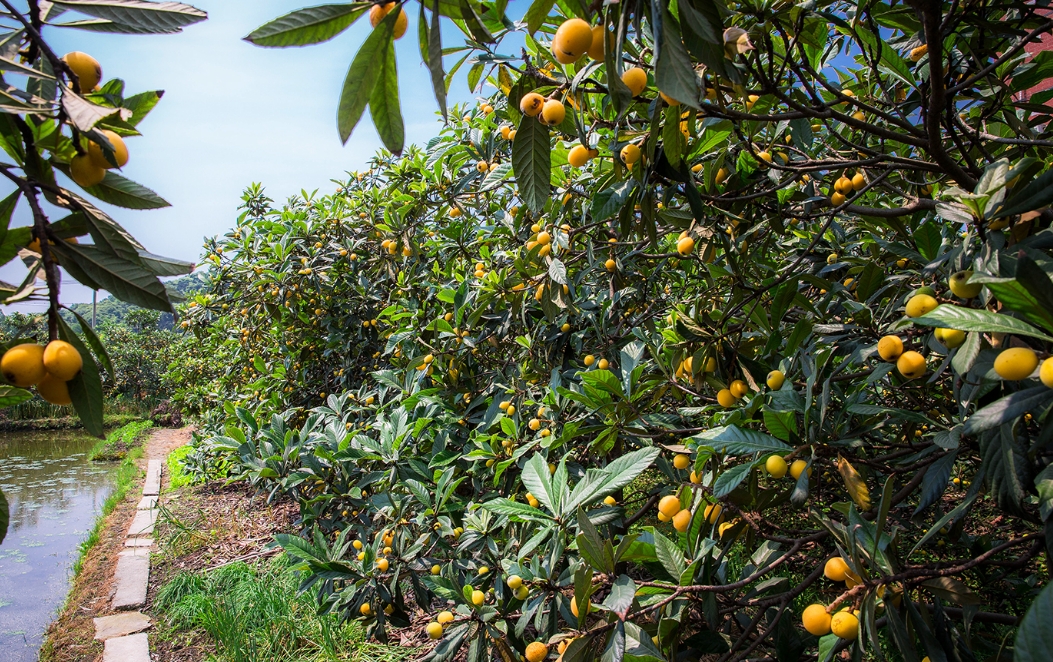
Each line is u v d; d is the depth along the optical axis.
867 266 1.54
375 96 0.85
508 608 2.07
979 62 1.43
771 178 1.68
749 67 1.16
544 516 1.66
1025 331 0.73
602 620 1.61
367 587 2.56
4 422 14.91
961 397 1.21
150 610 4.23
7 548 6.06
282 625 3.54
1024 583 2.07
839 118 1.19
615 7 0.79
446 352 3.22
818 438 1.22
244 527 5.67
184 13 0.76
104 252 0.72
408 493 2.88
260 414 5.21
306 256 5.28
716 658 2.02
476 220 3.87
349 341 5.25
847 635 0.96
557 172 2.22
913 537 2.79
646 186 1.19
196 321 6.86
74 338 0.71
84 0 0.73
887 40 1.82
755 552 1.67
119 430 13.83
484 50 1.20
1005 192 1.05
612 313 2.99
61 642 3.87
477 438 2.57
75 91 0.71
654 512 2.96
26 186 0.68
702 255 1.73
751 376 1.61
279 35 0.77
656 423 1.81
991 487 1.01
